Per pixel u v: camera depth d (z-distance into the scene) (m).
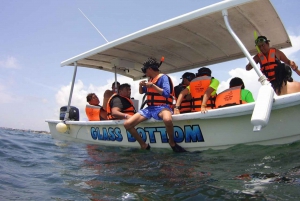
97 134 5.26
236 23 4.16
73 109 6.47
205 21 4.09
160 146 4.13
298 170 2.33
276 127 3.09
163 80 4.08
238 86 3.63
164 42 4.98
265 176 2.29
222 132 3.49
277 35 4.57
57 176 2.83
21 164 3.49
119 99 4.75
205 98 3.74
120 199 2.05
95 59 5.97
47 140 6.34
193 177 2.48
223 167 2.71
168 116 3.77
